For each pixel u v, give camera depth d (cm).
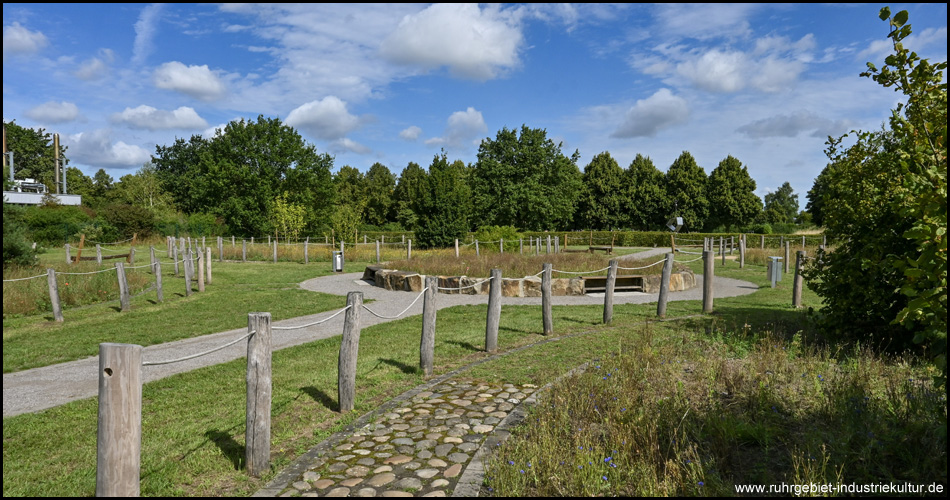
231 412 551
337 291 1552
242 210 4694
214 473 408
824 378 552
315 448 448
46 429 513
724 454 388
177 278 1867
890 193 641
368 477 395
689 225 5644
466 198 3403
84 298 1341
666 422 441
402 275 1546
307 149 5134
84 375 720
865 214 676
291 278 1894
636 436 420
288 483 388
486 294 1409
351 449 446
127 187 6216
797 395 505
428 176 3284
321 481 389
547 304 880
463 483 379
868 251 669
